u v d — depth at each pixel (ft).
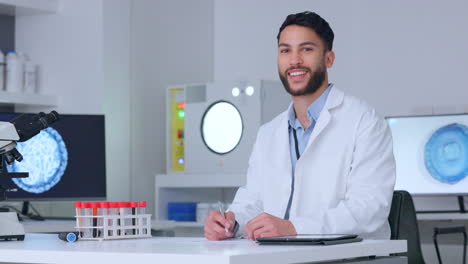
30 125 6.91
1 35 14.02
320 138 7.69
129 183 14.44
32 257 5.30
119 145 14.17
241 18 16.52
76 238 6.16
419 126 13.58
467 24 14.12
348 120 7.71
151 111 15.03
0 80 13.19
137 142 14.70
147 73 14.97
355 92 15.20
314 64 7.61
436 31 14.42
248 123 13.55
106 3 13.66
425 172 13.47
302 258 5.04
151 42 15.11
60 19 13.83
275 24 16.11
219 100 13.91
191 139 14.23
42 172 11.91
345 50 15.34
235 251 4.85
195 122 14.19
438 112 14.32
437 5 14.42
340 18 15.42
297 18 7.63
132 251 4.94
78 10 13.69
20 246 5.74
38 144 11.90
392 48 14.84
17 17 14.15
